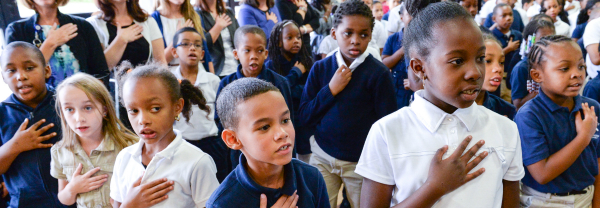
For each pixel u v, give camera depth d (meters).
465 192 0.92
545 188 1.30
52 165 1.46
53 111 1.62
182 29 2.26
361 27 1.63
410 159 0.95
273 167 0.88
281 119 0.84
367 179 1.02
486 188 0.92
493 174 0.93
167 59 2.52
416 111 0.97
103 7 2.23
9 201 1.71
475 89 0.83
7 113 1.59
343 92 1.68
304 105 1.86
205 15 2.96
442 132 0.94
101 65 2.15
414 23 0.91
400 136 0.97
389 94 1.66
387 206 1.00
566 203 1.30
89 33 2.11
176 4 2.63
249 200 0.87
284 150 0.83
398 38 2.58
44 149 1.54
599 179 1.40
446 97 0.86
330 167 1.76
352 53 1.67
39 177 1.54
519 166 0.99
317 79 1.86
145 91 1.18
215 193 0.90
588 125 1.24
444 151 0.91
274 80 1.95
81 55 2.06
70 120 1.38
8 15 2.69
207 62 2.71
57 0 2.02
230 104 0.85
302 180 0.94
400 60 2.48
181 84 1.85
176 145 1.23
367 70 1.66
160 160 1.20
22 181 1.55
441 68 0.83
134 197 1.16
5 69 1.54
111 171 1.44
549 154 1.27
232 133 0.88
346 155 1.69
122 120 1.99
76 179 1.39
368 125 1.69
